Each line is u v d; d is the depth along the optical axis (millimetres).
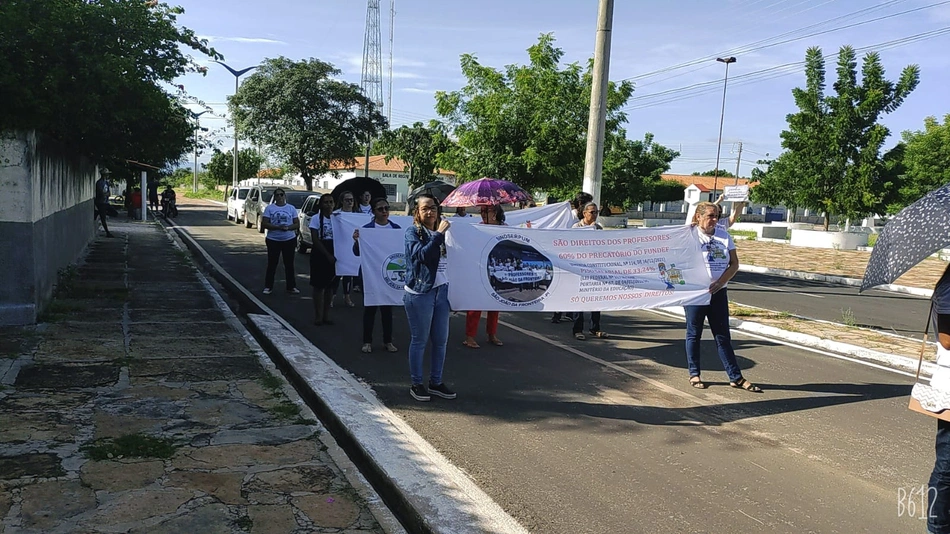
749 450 5535
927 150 32500
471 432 5762
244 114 38812
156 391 6113
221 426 5344
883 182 27328
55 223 10555
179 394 6066
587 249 7594
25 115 8352
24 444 4793
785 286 17328
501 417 6156
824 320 12062
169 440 5016
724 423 6180
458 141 19344
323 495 4262
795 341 10062
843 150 27594
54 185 10461
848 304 14438
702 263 7285
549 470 5035
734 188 7715
